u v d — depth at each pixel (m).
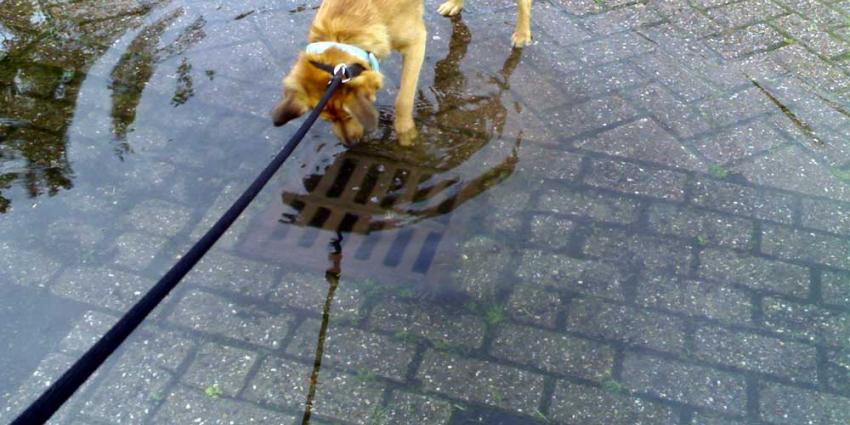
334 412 2.01
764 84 2.72
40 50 2.78
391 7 2.39
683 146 2.54
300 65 2.32
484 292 2.20
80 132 2.54
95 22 2.89
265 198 2.38
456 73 2.73
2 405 2.01
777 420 2.02
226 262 2.24
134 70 2.72
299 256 2.26
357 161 2.46
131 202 2.38
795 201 2.40
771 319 2.17
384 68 2.73
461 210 2.36
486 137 2.54
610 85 2.71
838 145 2.55
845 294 2.22
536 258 2.27
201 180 2.42
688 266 2.26
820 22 2.96
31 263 2.24
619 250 2.29
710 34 2.90
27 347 2.10
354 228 2.31
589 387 2.06
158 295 1.52
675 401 2.04
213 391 2.04
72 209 2.36
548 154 2.50
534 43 2.85
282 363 2.08
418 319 2.15
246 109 2.61
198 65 2.74
